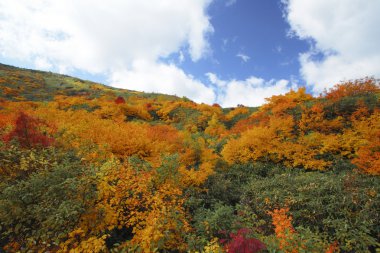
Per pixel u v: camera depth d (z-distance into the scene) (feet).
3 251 17.43
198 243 20.21
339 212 25.17
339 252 20.97
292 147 43.47
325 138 43.91
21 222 18.52
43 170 22.89
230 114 114.42
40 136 29.73
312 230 24.49
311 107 55.16
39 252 16.69
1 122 42.22
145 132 50.80
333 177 33.78
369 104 49.75
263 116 69.00
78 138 37.06
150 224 19.48
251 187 34.30
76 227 18.33
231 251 16.93
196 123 103.81
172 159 30.45
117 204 22.41
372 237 21.85
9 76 189.47
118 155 36.99
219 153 54.60
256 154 44.37
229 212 23.59
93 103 103.35
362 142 38.60
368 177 31.58
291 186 31.83
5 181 21.59
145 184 25.02
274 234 23.35
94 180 21.79
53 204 18.69
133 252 17.95
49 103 96.53
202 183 33.35
